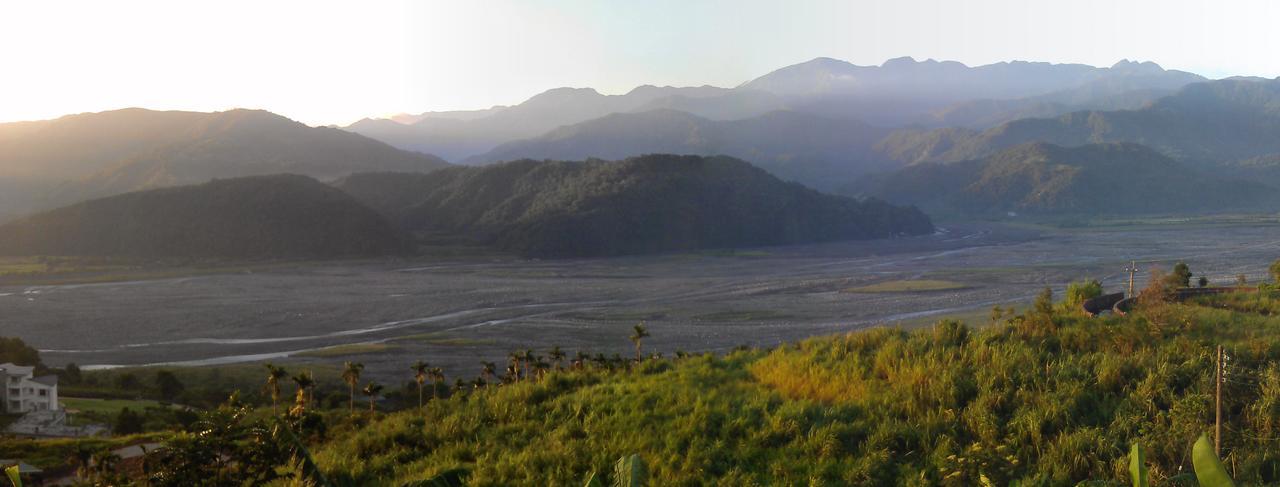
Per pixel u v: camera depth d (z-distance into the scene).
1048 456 16.88
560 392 26.36
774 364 27.48
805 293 118.44
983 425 18.64
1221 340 24.08
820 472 16.95
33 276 162.25
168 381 64.94
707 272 159.00
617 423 21.25
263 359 81.00
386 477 18.48
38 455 34.28
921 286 120.12
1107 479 15.50
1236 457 15.88
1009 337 26.75
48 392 58.00
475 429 22.47
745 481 16.67
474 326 97.31
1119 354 23.52
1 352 71.75
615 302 114.69
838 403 21.72
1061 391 20.23
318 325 101.75
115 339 93.81
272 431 15.58
